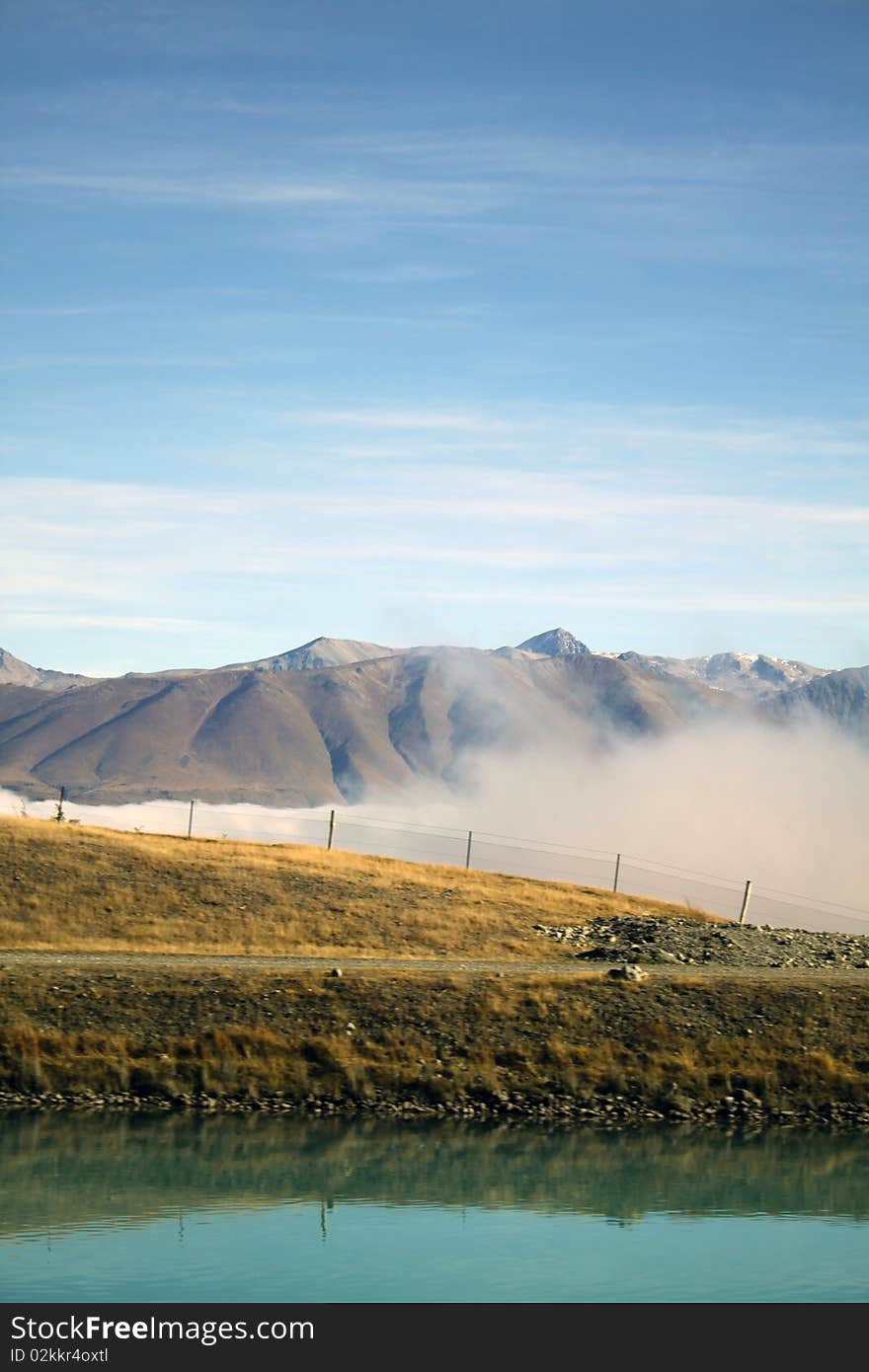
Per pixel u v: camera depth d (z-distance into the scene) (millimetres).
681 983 45906
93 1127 36094
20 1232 28484
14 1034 39594
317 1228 29297
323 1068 39906
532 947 54344
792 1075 41219
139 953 49062
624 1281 26188
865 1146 37188
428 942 53906
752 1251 28375
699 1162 35250
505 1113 38938
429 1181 32969
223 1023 41312
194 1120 37094
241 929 53312
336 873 62594
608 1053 41531
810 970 51531
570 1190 32562
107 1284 25703
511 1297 25344
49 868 57156
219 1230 28844
